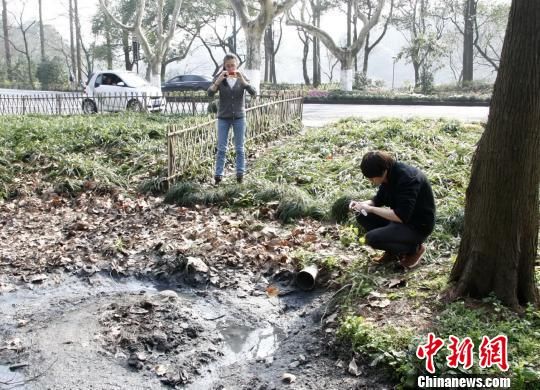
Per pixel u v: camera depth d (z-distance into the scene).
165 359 4.07
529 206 4.02
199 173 8.57
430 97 24.86
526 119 3.86
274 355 4.16
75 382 3.79
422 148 9.08
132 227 6.80
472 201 4.24
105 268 5.71
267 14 18.52
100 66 50.72
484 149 4.10
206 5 37.59
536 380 3.30
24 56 59.41
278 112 11.46
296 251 5.71
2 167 8.90
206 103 17.42
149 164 9.18
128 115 14.01
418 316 4.11
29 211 7.58
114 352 4.13
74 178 8.68
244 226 6.66
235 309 4.88
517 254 4.08
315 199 7.35
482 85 34.00
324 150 9.29
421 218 4.80
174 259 5.75
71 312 4.78
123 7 37.28
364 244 5.73
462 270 4.37
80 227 6.80
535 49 3.77
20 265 5.74
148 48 25.39
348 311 4.39
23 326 4.56
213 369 4.00
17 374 3.91
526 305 4.13
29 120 12.44
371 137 9.82
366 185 7.61
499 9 36.34
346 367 3.84
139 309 4.70
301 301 4.98
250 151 9.83
